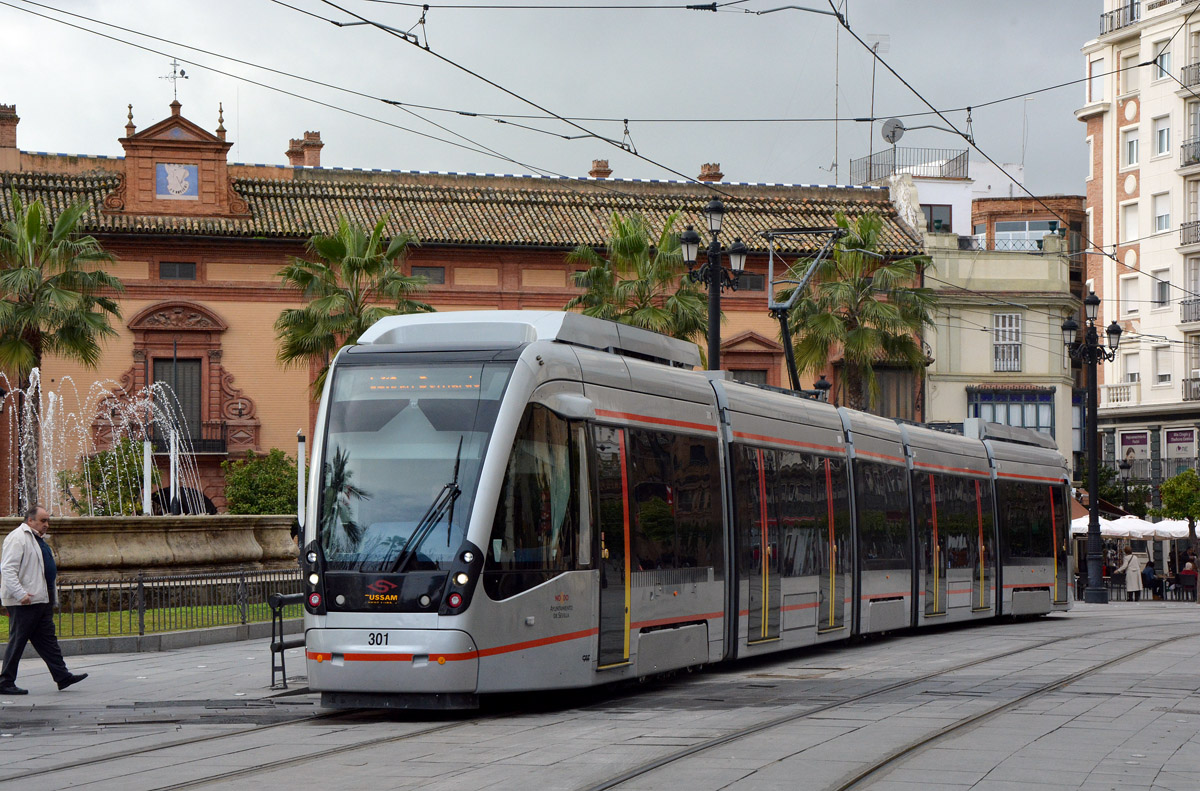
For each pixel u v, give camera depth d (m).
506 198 50.56
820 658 19.05
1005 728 11.49
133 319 46.47
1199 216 62.41
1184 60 63.06
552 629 13.18
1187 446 61.72
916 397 51.75
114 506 43.94
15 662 15.15
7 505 44.28
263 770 9.75
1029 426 52.91
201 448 46.75
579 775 9.25
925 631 24.56
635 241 39.34
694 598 15.79
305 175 49.78
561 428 13.61
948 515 24.41
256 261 47.59
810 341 40.34
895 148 63.56
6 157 47.69
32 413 44.25
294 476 44.44
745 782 8.92
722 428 17.05
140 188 46.78
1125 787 8.73
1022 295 52.94
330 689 12.70
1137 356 64.94
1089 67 68.56
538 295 48.97
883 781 8.99
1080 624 27.06
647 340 16.20
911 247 51.97
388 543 12.72
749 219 51.97
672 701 13.98
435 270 48.50
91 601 23.33
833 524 19.95
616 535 14.26
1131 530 45.06
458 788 8.83
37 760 10.45
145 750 10.88
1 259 40.00
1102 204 67.62
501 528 12.80
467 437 12.96
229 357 47.31
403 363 13.52
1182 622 27.89
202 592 22.02
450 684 12.38
